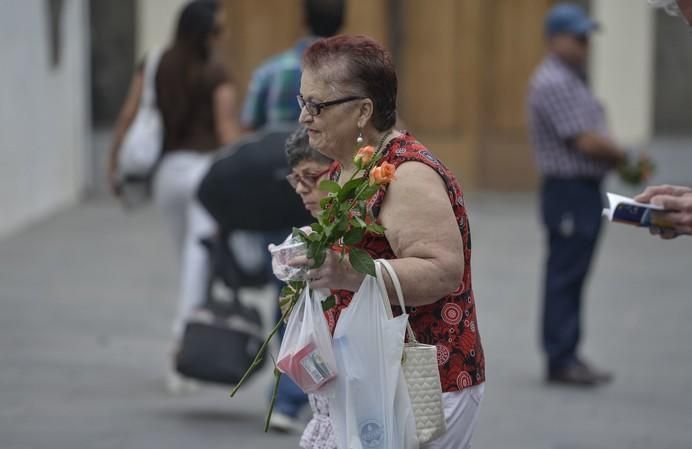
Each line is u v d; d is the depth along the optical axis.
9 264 22.62
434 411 7.02
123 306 19.58
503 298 20.62
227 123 14.52
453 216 7.05
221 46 14.74
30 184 27.02
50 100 28.11
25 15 26.00
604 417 14.09
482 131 31.34
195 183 14.46
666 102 30.06
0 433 12.98
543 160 15.35
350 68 7.09
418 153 7.12
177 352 14.02
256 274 13.48
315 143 7.26
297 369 7.12
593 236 15.32
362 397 7.01
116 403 14.30
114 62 30.86
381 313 6.95
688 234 8.34
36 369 15.74
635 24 29.70
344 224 6.81
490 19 30.94
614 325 18.80
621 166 15.27
